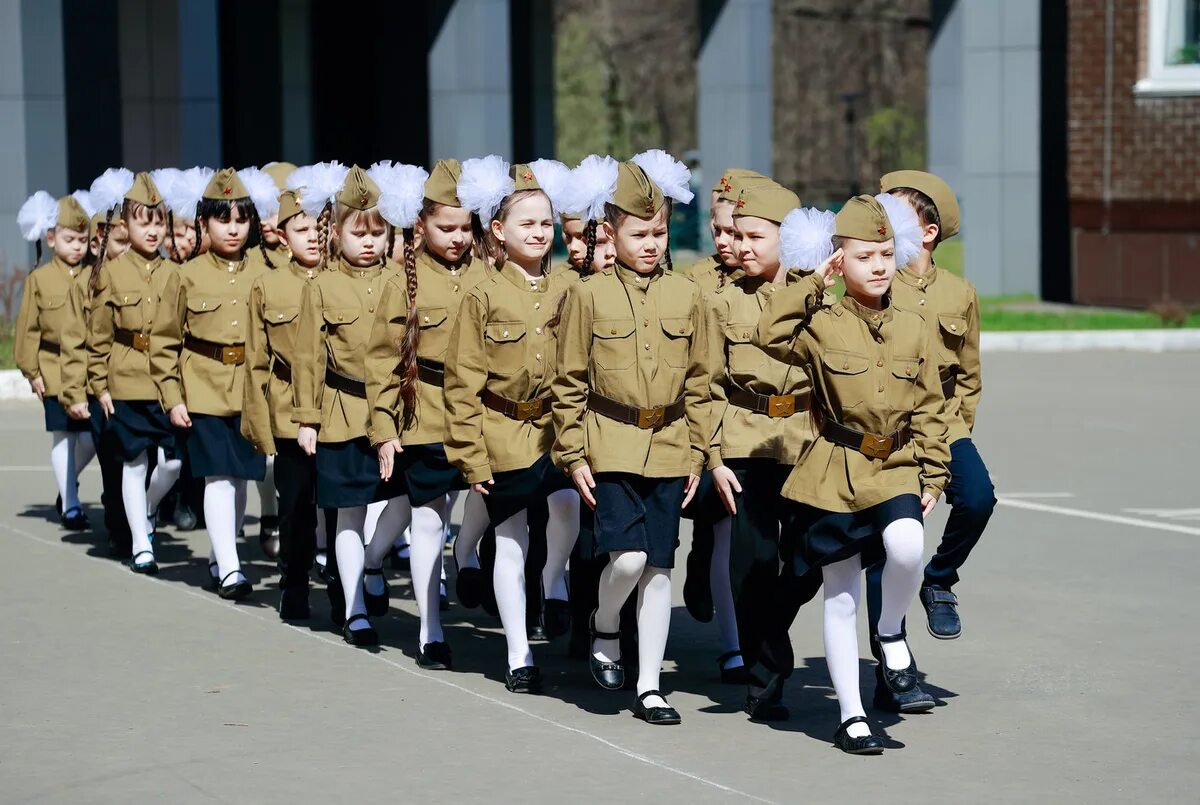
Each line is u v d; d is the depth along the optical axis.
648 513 12.30
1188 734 12.08
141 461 18.05
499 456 13.09
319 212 15.37
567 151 97.62
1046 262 50.34
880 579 12.74
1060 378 35.56
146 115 53.06
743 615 12.55
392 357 14.02
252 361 15.80
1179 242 46.59
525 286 13.20
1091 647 14.60
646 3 106.62
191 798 10.69
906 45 108.81
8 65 40.00
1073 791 10.80
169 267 18.42
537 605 15.47
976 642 14.81
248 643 14.94
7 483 23.83
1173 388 33.72
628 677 13.71
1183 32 46.28
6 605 16.33
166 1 52.62
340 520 15.07
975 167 49.91
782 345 11.59
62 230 20.08
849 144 95.06
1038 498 21.88
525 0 68.00
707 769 11.27
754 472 12.73
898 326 11.56
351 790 10.84
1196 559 18.19
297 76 62.78
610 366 12.22
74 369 18.69
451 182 14.12
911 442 11.68
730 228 13.63
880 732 12.16
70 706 12.85
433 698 13.14
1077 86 47.78
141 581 17.55
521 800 10.62
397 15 65.50
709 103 55.09
